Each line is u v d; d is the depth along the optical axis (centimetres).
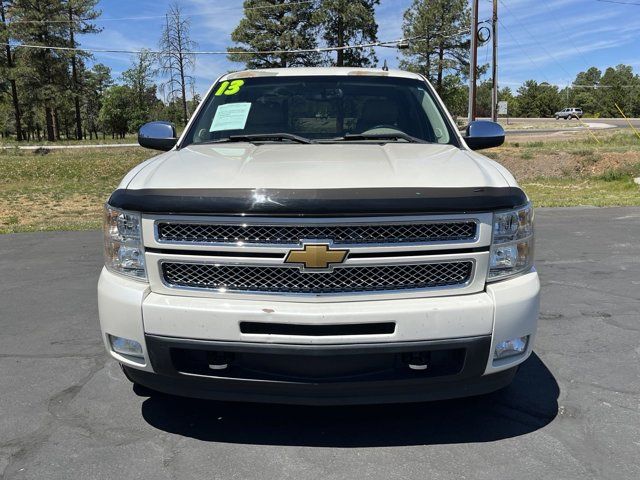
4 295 556
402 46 4503
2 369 378
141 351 269
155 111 7806
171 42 4434
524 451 279
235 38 5772
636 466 265
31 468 265
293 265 254
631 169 1998
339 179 265
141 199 266
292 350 252
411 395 268
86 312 502
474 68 2941
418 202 253
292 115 400
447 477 258
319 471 263
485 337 259
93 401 332
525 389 347
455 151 338
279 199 251
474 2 2883
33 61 5541
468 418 312
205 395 274
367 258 255
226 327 254
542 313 493
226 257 258
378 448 283
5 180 2348
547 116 11806
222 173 278
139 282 273
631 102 11200
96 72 8062
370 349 252
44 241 851
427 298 260
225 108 409
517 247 276
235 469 265
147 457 275
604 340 429
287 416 314
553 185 1925
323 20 5488
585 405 326
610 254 728
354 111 402
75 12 5691
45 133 8638
